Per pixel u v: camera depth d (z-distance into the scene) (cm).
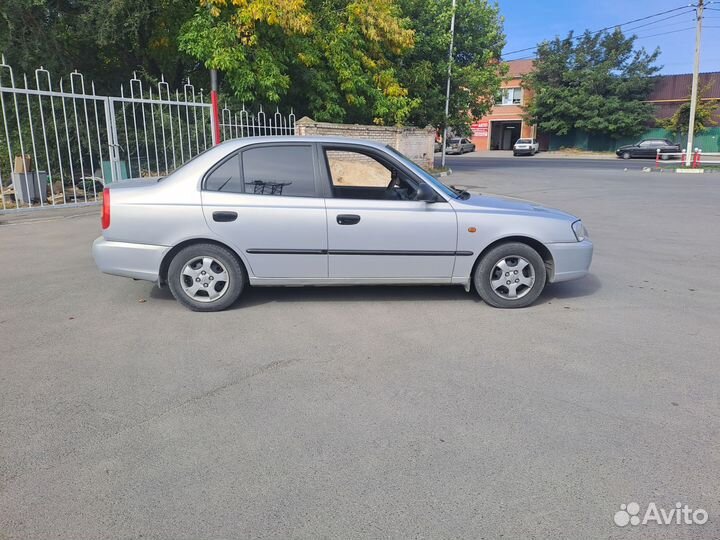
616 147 4162
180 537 236
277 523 244
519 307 539
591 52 4025
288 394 361
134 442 305
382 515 249
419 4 2017
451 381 381
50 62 1364
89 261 697
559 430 319
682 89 3978
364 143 529
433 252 520
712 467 285
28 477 274
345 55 1562
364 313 520
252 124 1377
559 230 530
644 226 1016
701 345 448
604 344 449
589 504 258
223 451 297
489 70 2245
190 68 1666
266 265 511
